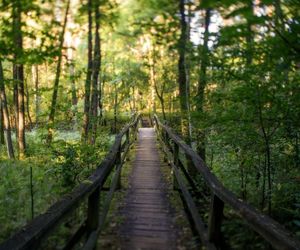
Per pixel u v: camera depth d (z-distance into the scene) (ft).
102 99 68.59
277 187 20.20
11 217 19.81
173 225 18.60
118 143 26.30
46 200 22.86
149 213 20.66
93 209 14.24
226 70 15.46
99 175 15.05
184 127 27.45
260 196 22.20
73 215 18.44
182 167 24.29
